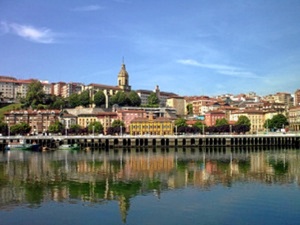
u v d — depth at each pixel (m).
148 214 54.62
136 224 50.53
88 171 95.88
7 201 62.50
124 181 79.75
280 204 58.97
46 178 84.69
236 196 64.19
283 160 120.44
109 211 56.34
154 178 83.25
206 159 126.50
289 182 76.38
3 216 54.50
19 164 113.88
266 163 111.38
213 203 59.94
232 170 95.44
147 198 63.62
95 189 71.25
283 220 51.53
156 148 189.88
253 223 50.47
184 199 62.69
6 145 198.00
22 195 66.62
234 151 165.38
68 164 113.25
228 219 52.09
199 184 75.12
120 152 165.12
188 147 195.38
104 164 112.62
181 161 120.25
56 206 59.31
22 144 186.38
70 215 54.62
